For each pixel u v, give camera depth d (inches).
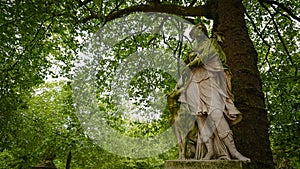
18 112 599.2
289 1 532.4
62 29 479.5
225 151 213.0
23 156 787.4
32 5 398.3
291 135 561.6
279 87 536.1
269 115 543.2
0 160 846.5
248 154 279.4
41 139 772.0
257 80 316.8
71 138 754.8
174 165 223.8
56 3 409.7
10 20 406.3
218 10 361.1
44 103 897.5
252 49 332.2
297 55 549.6
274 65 566.9
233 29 337.4
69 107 687.1
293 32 542.3
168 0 511.5
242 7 357.1
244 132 287.4
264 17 554.6
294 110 544.4
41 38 454.3
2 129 529.0
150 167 1018.7
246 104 299.0
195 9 392.2
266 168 279.3
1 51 441.4
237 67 317.1
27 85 490.9
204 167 207.2
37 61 484.1
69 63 527.2
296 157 576.1
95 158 815.7
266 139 292.0
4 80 451.8
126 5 532.1
